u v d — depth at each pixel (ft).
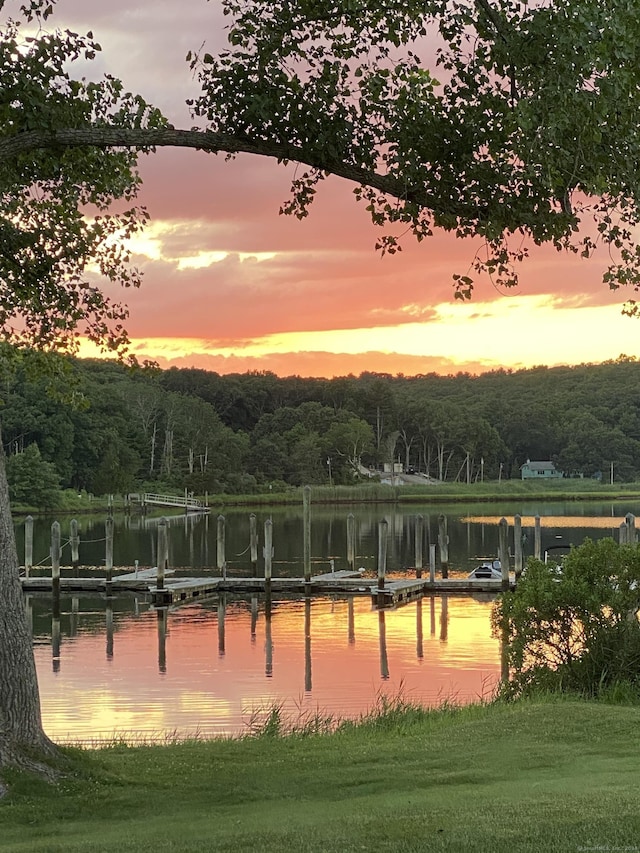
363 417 506.89
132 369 43.50
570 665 44.91
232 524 250.37
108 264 42.42
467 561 151.23
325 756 33.81
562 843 21.21
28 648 30.17
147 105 35.81
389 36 33.60
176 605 106.32
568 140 31.40
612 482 512.63
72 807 26.73
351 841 21.99
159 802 27.37
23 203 40.68
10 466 284.82
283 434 440.04
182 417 391.04
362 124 33.55
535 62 30.48
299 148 33.01
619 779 28.35
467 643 80.23
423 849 21.09
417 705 54.80
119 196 41.22
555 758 31.63
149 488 347.15
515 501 394.52
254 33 33.73
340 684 64.08
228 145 32.78
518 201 32.83
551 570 46.32
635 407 557.33
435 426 521.24
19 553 168.35
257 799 27.73
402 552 168.45
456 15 31.42
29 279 40.93
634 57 30.01
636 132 31.35
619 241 33.01
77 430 320.91
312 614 99.50
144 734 49.19
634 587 45.32
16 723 29.60
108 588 114.32
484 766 30.96
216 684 64.13
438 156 33.24
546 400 588.50
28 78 31.60
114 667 70.54
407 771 30.66
